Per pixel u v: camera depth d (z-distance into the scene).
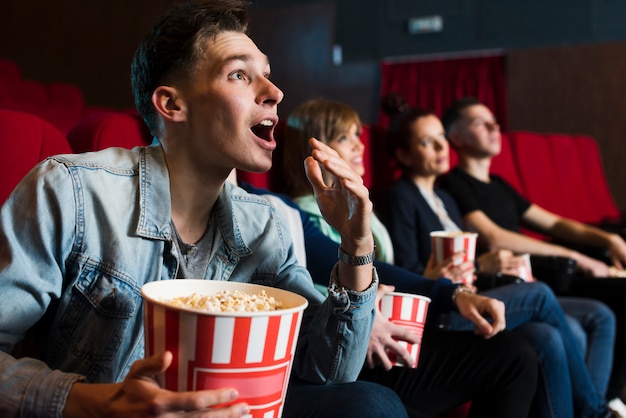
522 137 2.94
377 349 1.02
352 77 6.84
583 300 1.98
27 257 0.71
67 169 0.75
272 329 0.59
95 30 6.50
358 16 6.95
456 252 1.49
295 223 1.35
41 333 0.81
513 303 1.54
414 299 1.06
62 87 4.36
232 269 0.87
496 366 1.27
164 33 0.80
